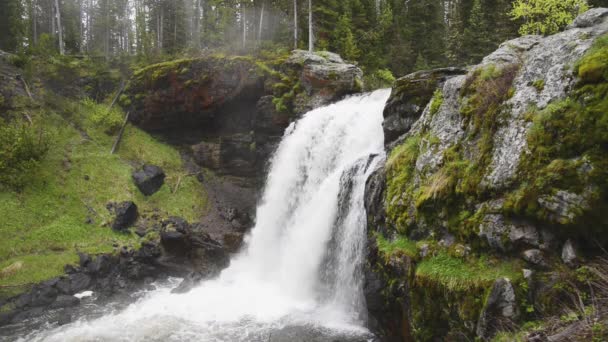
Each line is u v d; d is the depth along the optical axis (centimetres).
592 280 725
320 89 2845
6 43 4416
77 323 1723
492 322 830
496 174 940
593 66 798
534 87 935
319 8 3903
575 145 794
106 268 2269
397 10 5059
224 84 3122
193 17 6238
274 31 4794
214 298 1973
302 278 2028
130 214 2680
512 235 870
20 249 2219
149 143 3422
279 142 2952
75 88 3666
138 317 1762
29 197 2514
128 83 3569
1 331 1677
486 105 1061
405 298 1160
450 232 1054
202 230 2791
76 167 2891
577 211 755
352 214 1705
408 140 1445
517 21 3516
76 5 7331
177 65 3266
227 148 3291
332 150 2369
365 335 1446
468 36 4072
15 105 3094
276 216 2642
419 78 1588
